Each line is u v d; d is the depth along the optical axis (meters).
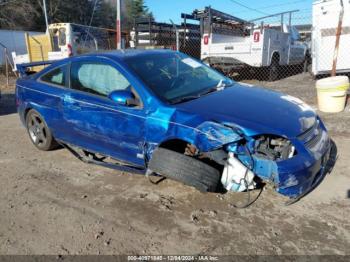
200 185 3.19
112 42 17.67
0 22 33.75
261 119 3.23
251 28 12.18
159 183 4.13
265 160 3.05
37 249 3.02
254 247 2.90
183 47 14.22
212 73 4.62
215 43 11.91
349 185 3.82
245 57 11.22
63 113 4.59
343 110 6.90
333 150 4.84
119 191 4.00
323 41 9.73
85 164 4.87
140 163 3.90
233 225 3.22
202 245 2.96
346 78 6.83
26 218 3.53
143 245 3.00
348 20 9.16
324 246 2.85
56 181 4.36
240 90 4.10
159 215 3.45
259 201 3.60
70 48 15.25
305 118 3.48
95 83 4.23
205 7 11.62
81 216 3.51
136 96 3.73
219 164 3.36
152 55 4.40
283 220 3.25
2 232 3.30
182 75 4.20
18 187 4.25
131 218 3.42
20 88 5.39
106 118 4.00
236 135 3.07
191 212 3.47
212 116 3.28
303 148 3.13
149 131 3.58
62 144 5.12
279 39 11.99
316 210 3.38
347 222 3.16
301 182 3.09
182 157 3.25
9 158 5.28
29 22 36.00
